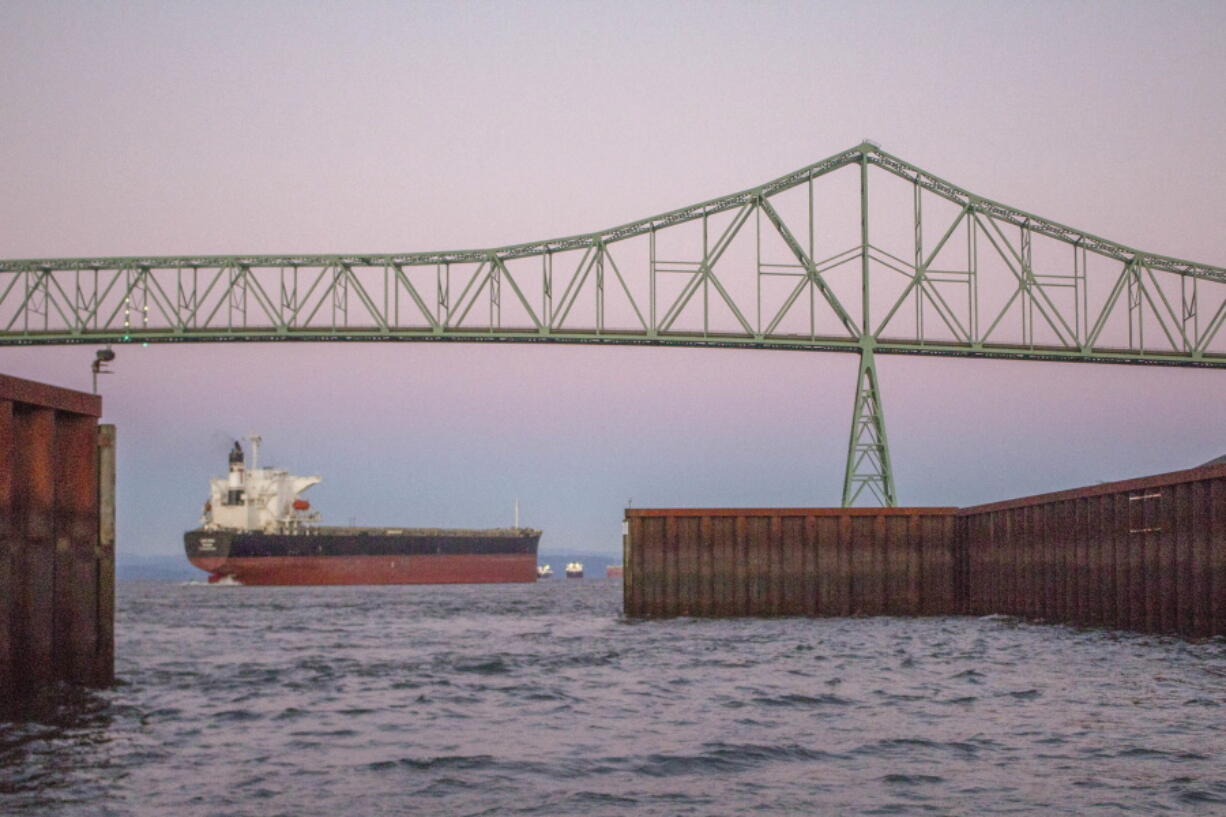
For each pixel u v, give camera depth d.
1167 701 58.22
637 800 39.19
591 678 76.06
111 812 38.06
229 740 51.75
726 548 139.38
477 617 169.62
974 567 137.00
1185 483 84.06
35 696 55.94
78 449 61.56
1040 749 46.47
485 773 43.75
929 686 68.06
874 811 37.19
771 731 52.47
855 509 140.75
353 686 73.50
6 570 52.84
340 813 37.78
